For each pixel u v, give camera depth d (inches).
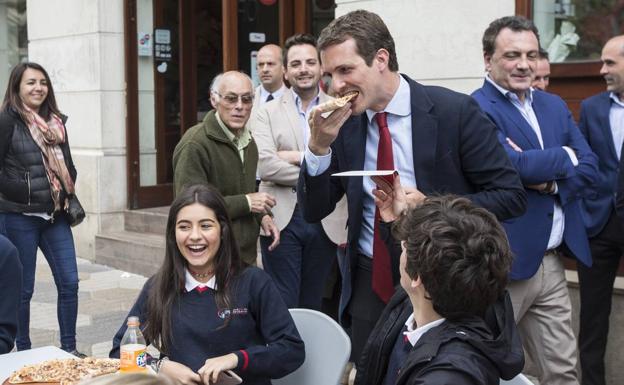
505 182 110.8
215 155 166.9
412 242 78.0
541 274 136.0
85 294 268.4
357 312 118.2
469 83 199.2
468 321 77.5
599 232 164.4
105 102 322.7
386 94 110.4
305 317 120.7
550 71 195.9
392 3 212.8
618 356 176.1
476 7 196.7
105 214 323.6
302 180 116.6
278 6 303.4
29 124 193.9
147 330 117.0
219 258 116.6
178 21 339.0
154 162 335.6
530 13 194.5
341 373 112.8
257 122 195.2
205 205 115.2
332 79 109.9
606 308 167.6
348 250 118.8
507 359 75.8
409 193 105.7
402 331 88.7
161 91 336.2
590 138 167.5
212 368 108.5
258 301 116.8
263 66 228.4
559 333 137.7
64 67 337.1
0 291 120.8
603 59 161.8
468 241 75.3
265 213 171.2
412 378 75.0
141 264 299.3
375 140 115.0
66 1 331.9
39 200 193.0
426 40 206.1
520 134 136.9
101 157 321.4
